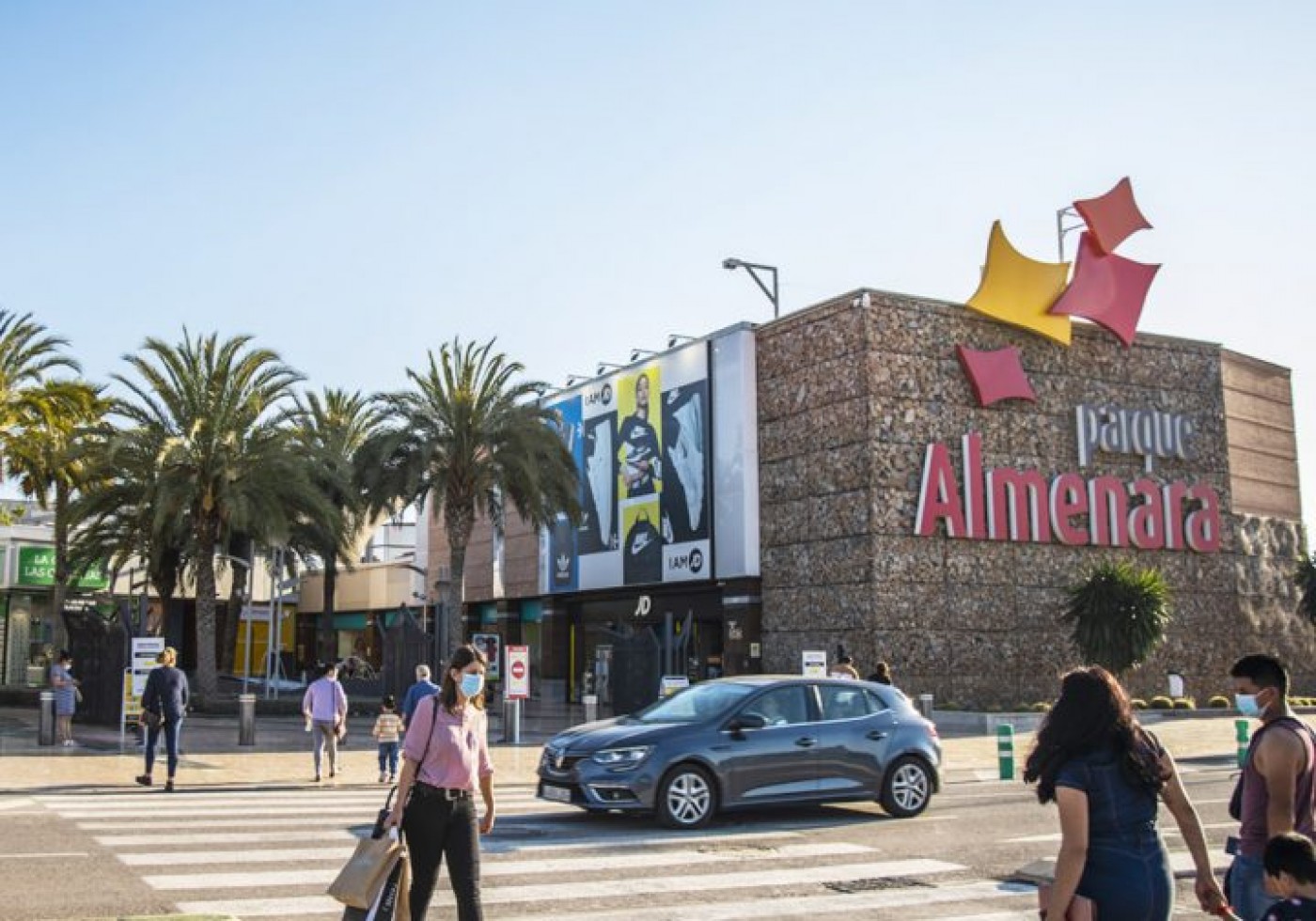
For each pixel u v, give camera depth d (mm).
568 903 8992
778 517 37500
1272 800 5578
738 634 38062
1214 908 4746
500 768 20594
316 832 12359
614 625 45875
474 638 40844
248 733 23750
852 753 13766
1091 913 4293
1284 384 45594
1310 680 43750
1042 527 36781
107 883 9328
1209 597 40594
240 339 33875
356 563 63688
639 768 12719
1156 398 40469
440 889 9430
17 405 34406
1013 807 15328
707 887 9688
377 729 18578
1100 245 38844
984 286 36938
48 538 48812
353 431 48281
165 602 39875
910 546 34531
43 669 47594
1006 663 35344
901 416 35062
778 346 38188
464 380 36594
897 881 10078
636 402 43594
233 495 33094
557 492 37812
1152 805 4445
